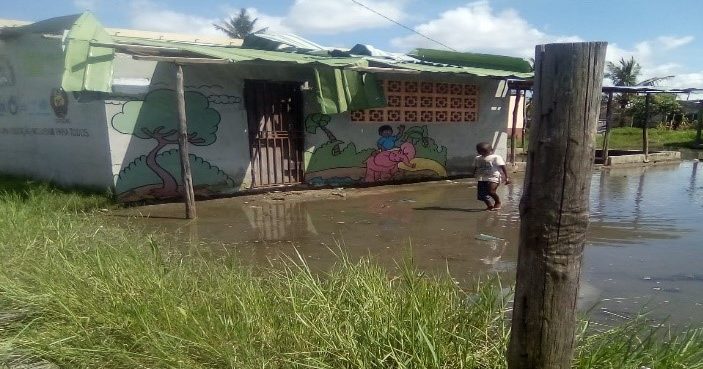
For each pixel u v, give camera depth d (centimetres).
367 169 1167
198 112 934
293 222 766
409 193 1058
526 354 226
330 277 388
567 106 201
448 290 346
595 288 469
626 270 525
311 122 1079
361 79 1047
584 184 208
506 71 1363
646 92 1574
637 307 421
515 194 1048
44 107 986
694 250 606
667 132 2858
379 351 275
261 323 307
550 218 211
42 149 1021
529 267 220
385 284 350
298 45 1237
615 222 770
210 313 316
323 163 1106
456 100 1284
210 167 960
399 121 1196
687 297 446
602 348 275
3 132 1128
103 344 298
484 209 880
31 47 977
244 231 705
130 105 862
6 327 330
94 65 740
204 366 277
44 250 446
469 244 636
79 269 390
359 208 885
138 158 880
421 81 1215
